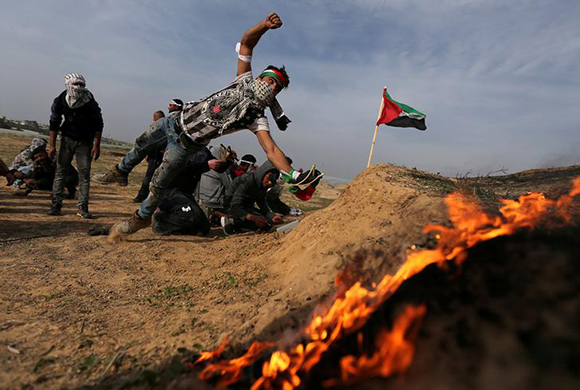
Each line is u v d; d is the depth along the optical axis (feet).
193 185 19.35
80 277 12.03
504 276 4.70
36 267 12.71
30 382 6.60
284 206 26.08
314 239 11.52
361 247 9.22
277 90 10.47
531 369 3.64
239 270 11.91
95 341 8.11
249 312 8.63
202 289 10.77
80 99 19.06
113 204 25.84
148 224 15.35
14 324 8.68
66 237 16.74
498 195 11.18
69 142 19.90
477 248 5.52
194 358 6.89
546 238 5.20
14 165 29.53
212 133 11.22
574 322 3.78
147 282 11.82
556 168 14.93
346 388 4.75
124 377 6.64
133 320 9.16
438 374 4.17
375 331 5.15
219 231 19.97
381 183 11.68
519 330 4.00
